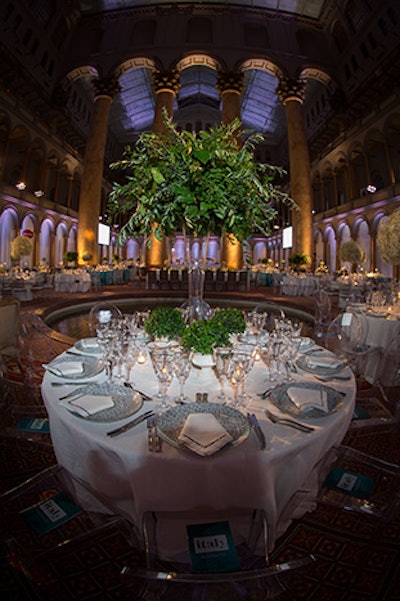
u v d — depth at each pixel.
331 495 1.43
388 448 2.13
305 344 2.26
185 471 1.08
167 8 19.36
